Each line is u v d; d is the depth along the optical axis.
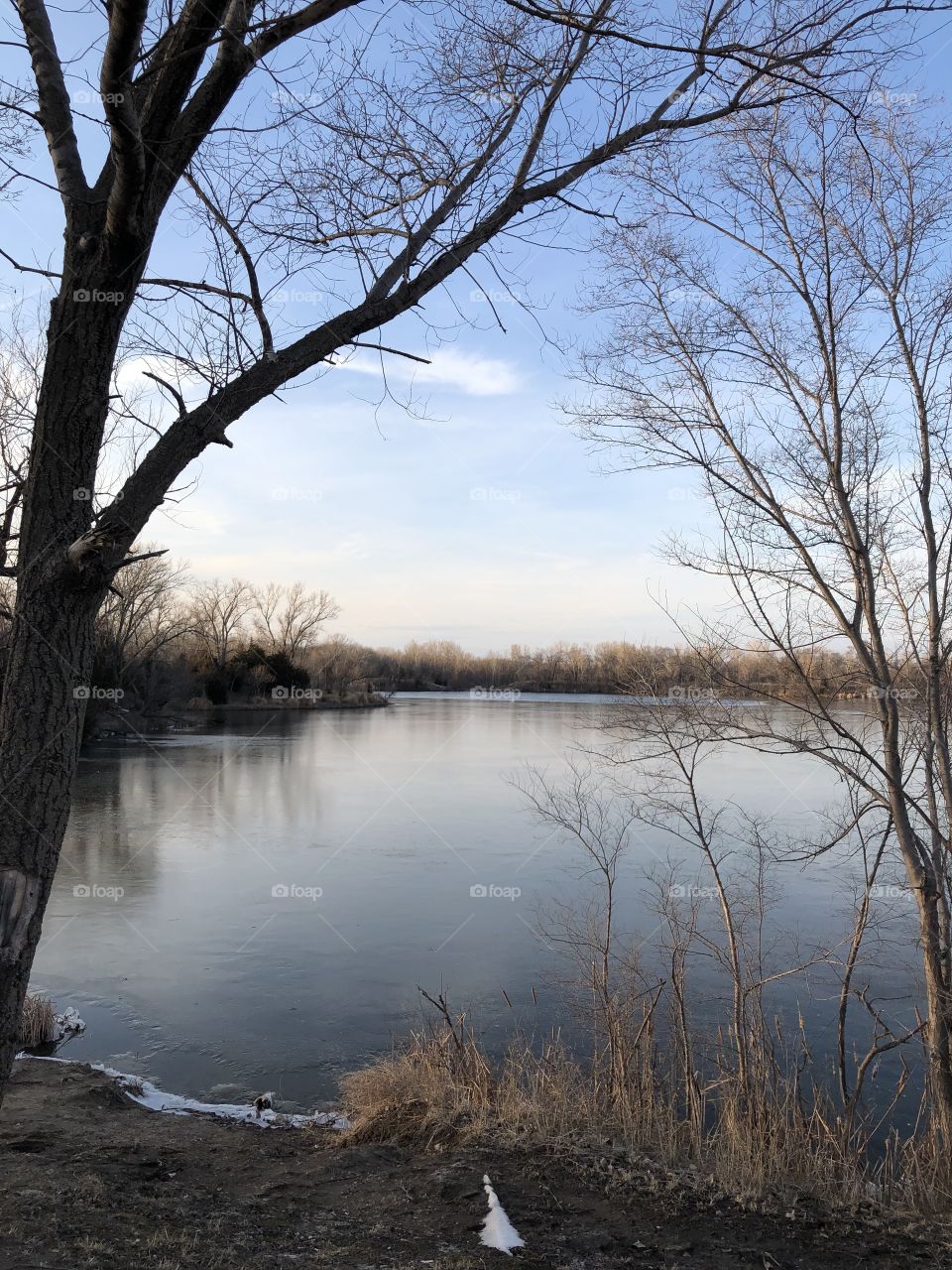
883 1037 9.46
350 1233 4.84
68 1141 6.34
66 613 2.81
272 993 12.01
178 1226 4.73
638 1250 4.81
